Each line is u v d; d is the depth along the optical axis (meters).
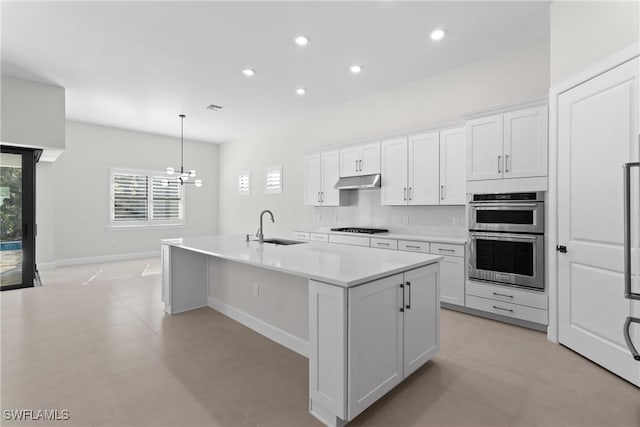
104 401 1.89
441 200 3.78
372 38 3.21
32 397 1.92
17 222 4.45
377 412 1.79
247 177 7.37
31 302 3.84
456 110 3.94
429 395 1.95
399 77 4.17
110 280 4.95
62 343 2.69
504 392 1.98
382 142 4.37
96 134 6.39
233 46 3.33
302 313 2.52
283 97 4.88
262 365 2.34
